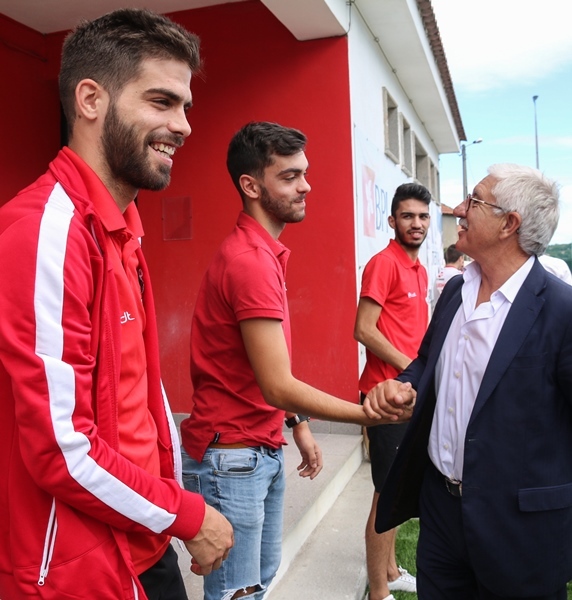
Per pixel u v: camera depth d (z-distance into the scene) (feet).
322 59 17.37
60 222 3.63
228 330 6.10
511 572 5.51
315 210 17.44
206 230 18.01
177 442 5.27
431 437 6.33
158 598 4.80
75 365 3.55
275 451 6.53
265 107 17.70
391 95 25.08
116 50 4.04
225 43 17.87
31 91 18.30
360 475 15.47
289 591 9.72
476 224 5.94
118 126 4.10
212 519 4.19
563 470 5.57
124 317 4.29
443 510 6.21
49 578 3.63
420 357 7.18
